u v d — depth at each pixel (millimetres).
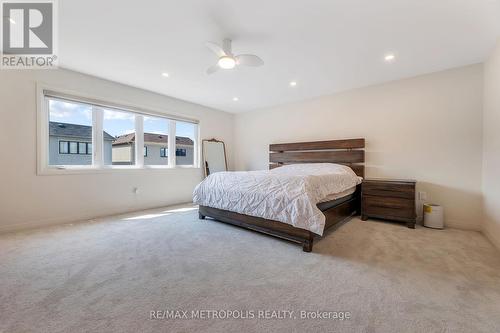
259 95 4305
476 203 2854
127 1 1787
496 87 2381
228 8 1878
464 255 2049
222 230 2824
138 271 1747
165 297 1409
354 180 3426
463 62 2836
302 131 4586
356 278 1642
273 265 1858
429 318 1212
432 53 2617
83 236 2568
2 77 2660
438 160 3117
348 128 3949
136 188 3939
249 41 2396
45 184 2969
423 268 1793
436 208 2918
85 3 1812
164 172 4363
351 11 1902
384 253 2098
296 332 1117
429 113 3184
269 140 5148
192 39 2365
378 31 2189
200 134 5023
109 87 3555
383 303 1345
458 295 1422
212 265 1860
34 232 2701
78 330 1121
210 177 3285
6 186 2691
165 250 2174
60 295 1414
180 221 3242
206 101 4742
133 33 2254
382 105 3588
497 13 1889
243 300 1382
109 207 3596
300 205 2199
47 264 1851
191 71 3191
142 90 3979
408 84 3350
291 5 1840
